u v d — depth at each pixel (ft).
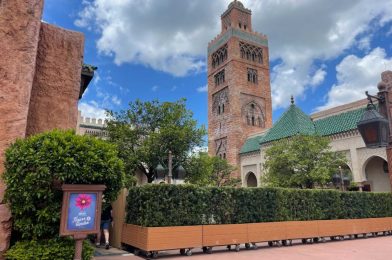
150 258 33.12
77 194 19.98
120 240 39.45
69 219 19.47
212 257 34.12
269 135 134.10
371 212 55.01
